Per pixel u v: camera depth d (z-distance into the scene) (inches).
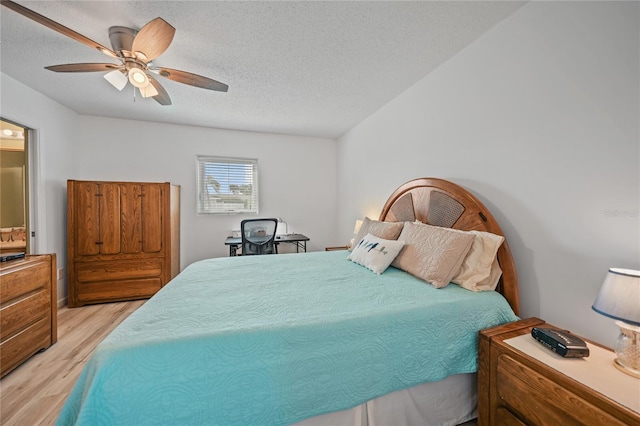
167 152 141.4
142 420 32.0
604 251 46.1
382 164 117.9
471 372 48.7
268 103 113.5
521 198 59.7
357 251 85.4
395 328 44.3
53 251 108.8
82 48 73.5
